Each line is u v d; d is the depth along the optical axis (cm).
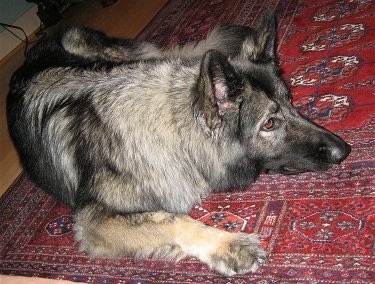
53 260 84
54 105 85
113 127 76
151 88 75
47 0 192
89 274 79
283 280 66
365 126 87
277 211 77
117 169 76
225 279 70
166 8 165
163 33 150
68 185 87
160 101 74
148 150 75
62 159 84
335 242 68
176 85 74
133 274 76
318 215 74
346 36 113
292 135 74
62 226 92
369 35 110
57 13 196
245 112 71
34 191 105
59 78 88
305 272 66
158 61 81
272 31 73
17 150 95
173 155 76
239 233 72
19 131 92
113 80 80
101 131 77
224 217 81
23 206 101
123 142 75
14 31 191
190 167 77
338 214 72
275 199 80
